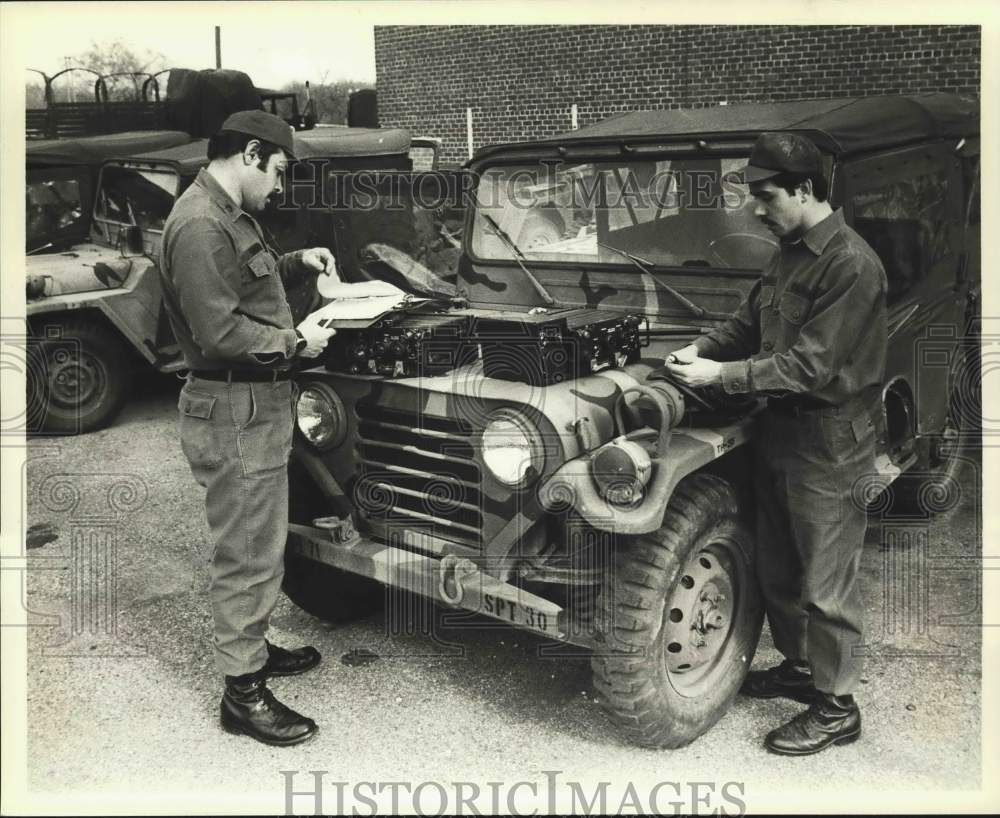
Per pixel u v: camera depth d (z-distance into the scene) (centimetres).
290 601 383
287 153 276
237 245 267
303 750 283
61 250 633
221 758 281
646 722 258
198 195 266
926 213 372
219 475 272
